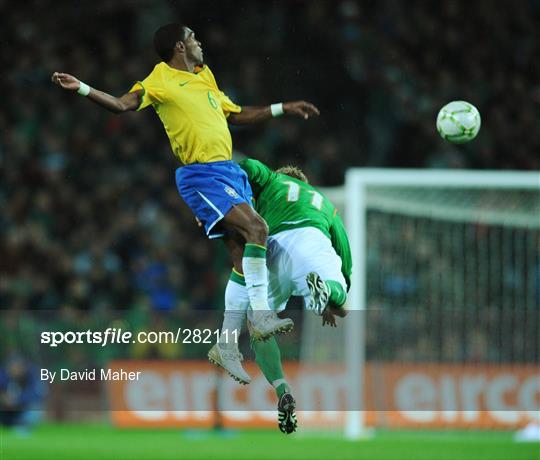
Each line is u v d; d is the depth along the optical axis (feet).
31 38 241.76
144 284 201.46
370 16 250.98
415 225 173.47
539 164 236.02
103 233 211.82
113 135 228.22
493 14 256.93
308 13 246.88
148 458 134.41
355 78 240.12
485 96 244.83
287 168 86.53
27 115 229.86
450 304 173.99
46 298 197.98
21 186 218.79
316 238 79.56
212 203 76.59
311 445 151.02
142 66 239.30
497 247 173.68
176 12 244.63
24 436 162.09
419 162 232.94
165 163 225.76
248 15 245.65
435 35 251.60
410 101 239.09
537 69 253.03
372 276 173.88
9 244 204.54
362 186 157.58
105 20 245.65
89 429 172.04
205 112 77.66
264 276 75.82
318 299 73.87
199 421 172.14
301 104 82.89
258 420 171.53
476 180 159.02
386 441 157.28
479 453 141.59
